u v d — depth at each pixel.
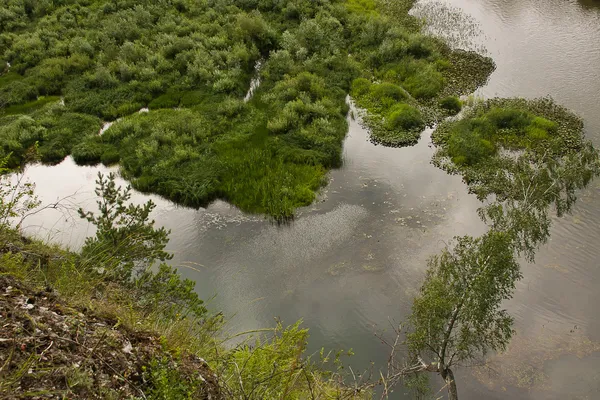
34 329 4.56
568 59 33.06
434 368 14.30
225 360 5.65
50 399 3.94
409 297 17.70
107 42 33.59
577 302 17.48
